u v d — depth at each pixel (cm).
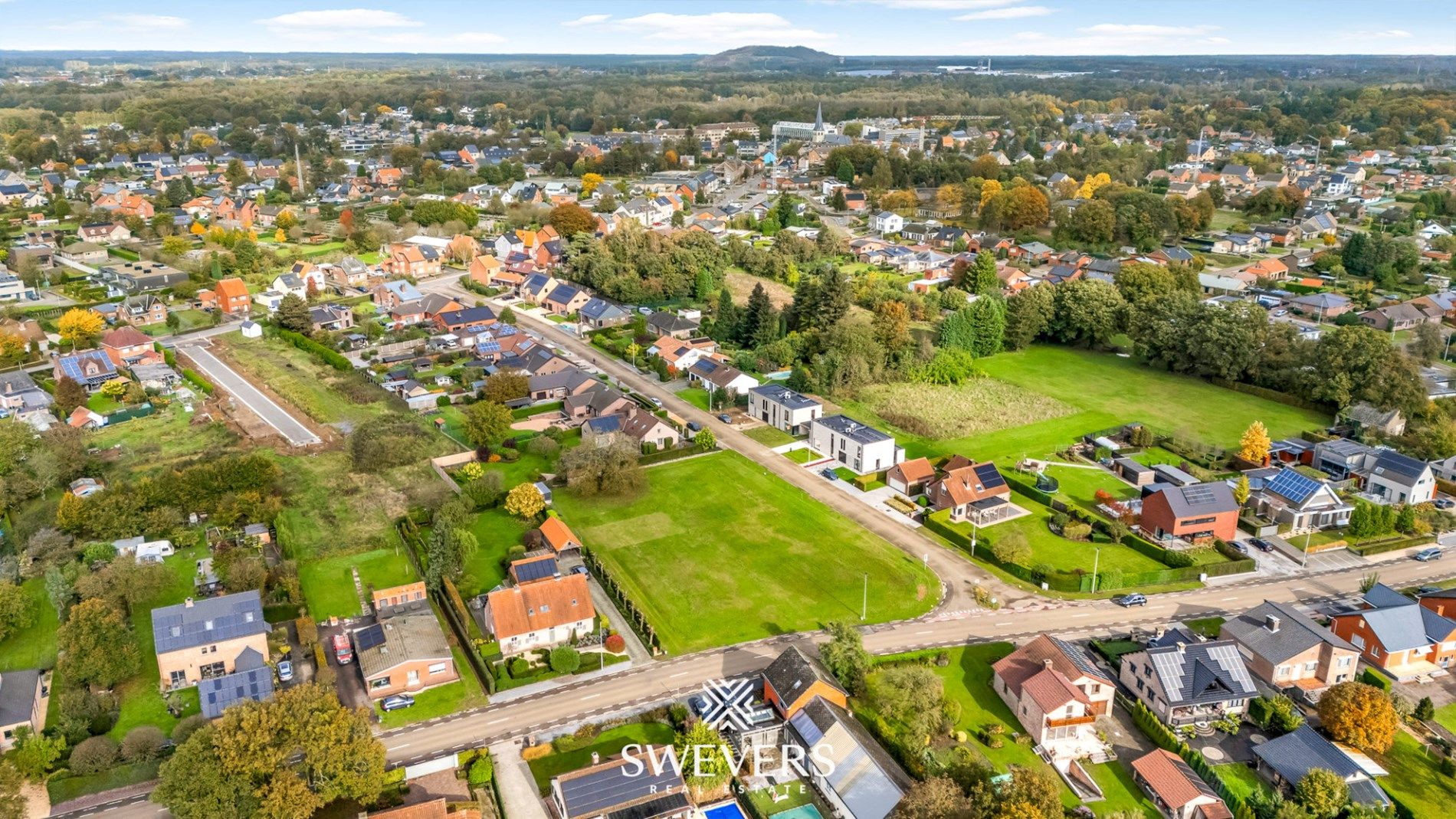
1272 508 12662
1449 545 12144
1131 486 13650
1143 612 10581
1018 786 7256
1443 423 14525
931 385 17800
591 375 16725
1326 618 10319
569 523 12412
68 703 8519
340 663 9575
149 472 13750
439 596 10700
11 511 12388
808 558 11612
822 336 18388
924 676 8694
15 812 7462
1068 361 19450
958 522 12475
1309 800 7600
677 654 9762
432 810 7369
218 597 9700
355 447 14038
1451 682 9531
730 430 15600
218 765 7325
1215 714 8838
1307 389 16512
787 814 7769
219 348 19550
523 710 8912
